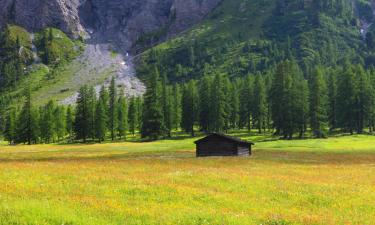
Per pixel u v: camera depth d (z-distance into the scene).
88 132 145.00
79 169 41.16
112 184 29.05
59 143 147.12
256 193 27.19
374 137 116.31
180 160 59.41
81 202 21.23
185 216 18.34
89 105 145.38
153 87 136.62
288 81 123.44
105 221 16.98
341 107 126.25
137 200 23.02
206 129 145.75
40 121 155.50
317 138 118.56
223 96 138.12
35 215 17.16
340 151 79.81
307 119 124.31
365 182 35.41
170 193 25.59
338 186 31.56
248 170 43.97
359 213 21.52
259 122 141.62
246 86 145.62
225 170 42.53
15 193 23.81
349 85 124.62
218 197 24.66
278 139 120.06
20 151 93.69
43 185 27.64
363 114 127.44
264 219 18.55
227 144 70.94
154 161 56.66
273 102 127.81
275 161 59.38
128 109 175.12
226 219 18.02
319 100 120.88
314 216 19.83
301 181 34.44
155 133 134.50
